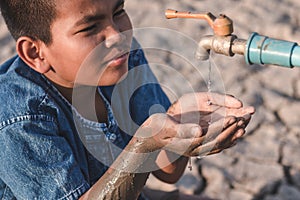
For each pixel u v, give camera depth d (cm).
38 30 178
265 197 288
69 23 173
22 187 180
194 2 399
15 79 187
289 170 299
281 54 151
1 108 183
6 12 183
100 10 171
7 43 373
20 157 179
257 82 343
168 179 225
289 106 331
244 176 297
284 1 400
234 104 186
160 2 398
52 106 187
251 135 316
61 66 181
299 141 313
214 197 288
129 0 400
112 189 174
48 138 182
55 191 179
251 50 155
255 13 390
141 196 222
